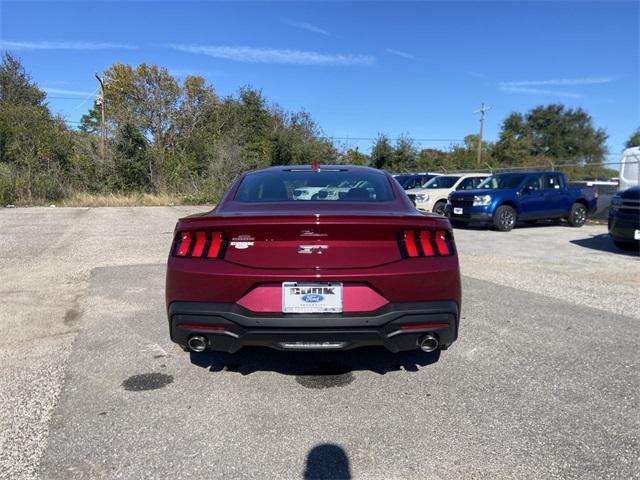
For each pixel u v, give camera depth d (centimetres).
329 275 318
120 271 769
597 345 445
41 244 1062
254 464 267
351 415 320
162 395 348
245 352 432
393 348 333
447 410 326
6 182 2331
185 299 332
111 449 280
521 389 356
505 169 2603
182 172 2847
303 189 419
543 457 271
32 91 3928
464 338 463
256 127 3938
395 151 3984
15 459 270
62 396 344
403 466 265
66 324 505
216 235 332
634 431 298
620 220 962
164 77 4025
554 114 6856
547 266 833
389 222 323
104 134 2836
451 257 339
